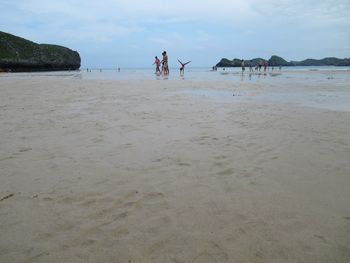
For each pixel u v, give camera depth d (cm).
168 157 453
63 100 1050
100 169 407
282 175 385
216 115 782
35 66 5997
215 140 543
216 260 227
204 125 663
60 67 6762
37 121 696
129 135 575
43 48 6372
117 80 2267
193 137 562
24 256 232
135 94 1254
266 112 829
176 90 1448
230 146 507
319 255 231
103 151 481
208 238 254
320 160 438
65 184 361
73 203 316
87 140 541
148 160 441
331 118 743
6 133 587
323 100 1091
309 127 644
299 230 264
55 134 580
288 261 225
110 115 774
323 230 264
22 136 566
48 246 244
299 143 523
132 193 338
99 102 1005
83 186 355
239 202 316
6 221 281
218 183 363
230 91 1415
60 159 444
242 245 244
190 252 236
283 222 277
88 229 269
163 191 343
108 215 292
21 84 1750
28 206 310
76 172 397
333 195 329
